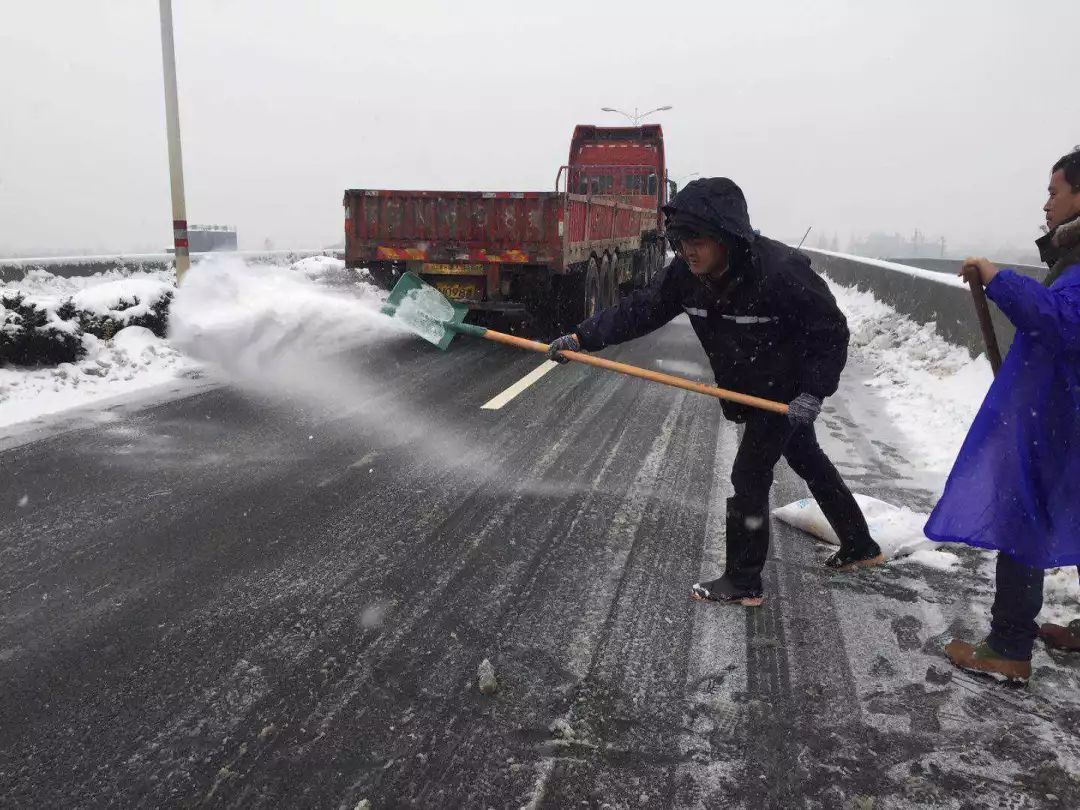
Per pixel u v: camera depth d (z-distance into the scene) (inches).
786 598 140.8
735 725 105.0
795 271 122.0
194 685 112.6
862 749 100.5
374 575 147.3
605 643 125.0
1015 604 112.5
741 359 129.5
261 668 116.9
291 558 153.9
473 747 100.0
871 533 158.6
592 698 110.5
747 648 124.0
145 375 315.3
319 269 591.2
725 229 115.0
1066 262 109.6
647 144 747.4
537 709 107.8
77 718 105.2
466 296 426.9
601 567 152.3
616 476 205.8
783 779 95.0
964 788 93.9
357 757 98.0
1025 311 103.0
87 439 229.1
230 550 157.2
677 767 96.9
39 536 162.2
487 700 109.7
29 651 121.0
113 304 350.0
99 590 140.3
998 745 101.3
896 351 400.5
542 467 212.1
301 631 127.3
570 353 144.9
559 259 411.2
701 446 234.2
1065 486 107.2
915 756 99.3
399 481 198.8
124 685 112.5
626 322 137.9
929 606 137.9
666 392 308.7
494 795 91.8
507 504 184.5
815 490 148.5
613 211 523.2
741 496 135.5
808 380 125.7
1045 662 120.3
